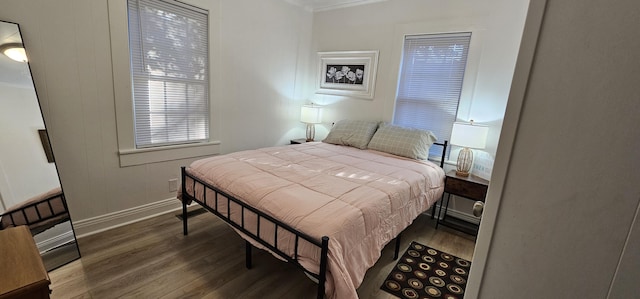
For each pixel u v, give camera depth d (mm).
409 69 3270
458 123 2707
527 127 540
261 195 1668
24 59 1817
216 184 1979
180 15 2619
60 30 1953
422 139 2979
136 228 2473
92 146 2236
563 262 536
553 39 494
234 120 3297
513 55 2578
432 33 3012
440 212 3064
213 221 2674
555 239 539
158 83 2586
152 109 2588
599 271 503
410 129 3100
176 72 2691
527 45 521
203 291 1772
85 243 2195
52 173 1958
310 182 1889
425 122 3250
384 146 3061
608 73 452
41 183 1904
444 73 3047
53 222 1939
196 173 2199
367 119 3637
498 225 601
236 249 2244
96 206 2342
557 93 500
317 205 1526
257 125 3588
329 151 2965
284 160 2426
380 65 3432
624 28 433
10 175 1777
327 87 3961
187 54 2738
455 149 3070
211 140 3102
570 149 500
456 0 2834
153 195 2701
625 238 469
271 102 3699
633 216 457
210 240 2350
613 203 473
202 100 2957
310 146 3162
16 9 1768
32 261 1074
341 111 3875
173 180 2832
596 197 488
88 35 2082
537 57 513
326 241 1251
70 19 1985
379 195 1752
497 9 2627
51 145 2012
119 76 2287
